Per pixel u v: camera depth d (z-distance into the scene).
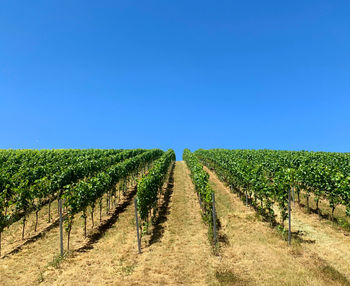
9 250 10.05
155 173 16.48
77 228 12.46
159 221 13.37
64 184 16.03
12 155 25.39
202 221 13.03
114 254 9.38
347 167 16.23
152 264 8.48
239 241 10.16
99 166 22.61
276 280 7.22
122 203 17.20
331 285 6.88
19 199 11.54
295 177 14.26
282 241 10.00
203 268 8.11
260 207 13.46
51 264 8.62
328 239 10.10
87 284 7.32
